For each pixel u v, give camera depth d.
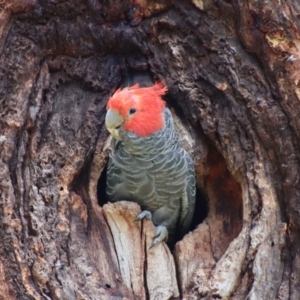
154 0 10.22
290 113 9.35
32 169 9.34
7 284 8.28
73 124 10.13
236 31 9.88
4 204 8.63
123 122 9.78
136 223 9.59
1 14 9.46
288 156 9.26
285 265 8.88
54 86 10.18
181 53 10.36
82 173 10.24
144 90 10.03
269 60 9.55
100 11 10.13
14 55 9.62
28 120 9.51
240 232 9.52
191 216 10.91
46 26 9.91
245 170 9.72
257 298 8.62
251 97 9.67
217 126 10.12
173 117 10.78
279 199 9.27
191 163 10.48
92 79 10.45
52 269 8.57
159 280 9.30
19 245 8.51
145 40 10.50
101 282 8.91
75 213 9.48
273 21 9.47
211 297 8.79
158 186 10.32
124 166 10.23
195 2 10.02
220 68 10.00
